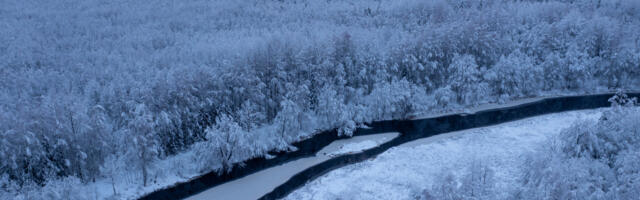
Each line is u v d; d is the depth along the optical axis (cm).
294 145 3438
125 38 5156
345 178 2805
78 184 2503
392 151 3241
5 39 4662
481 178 2253
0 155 2350
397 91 3953
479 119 3975
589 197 1919
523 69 4506
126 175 2767
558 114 4000
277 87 3747
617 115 2652
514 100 4488
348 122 3616
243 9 6781
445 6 6431
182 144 3219
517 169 2783
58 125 2527
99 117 2683
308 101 3706
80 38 5075
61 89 3566
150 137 2703
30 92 3484
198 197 2641
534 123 3759
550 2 6350
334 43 4241
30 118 2523
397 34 5059
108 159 2877
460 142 3359
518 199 2150
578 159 2394
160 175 2822
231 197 2650
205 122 3397
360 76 4241
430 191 2127
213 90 3416
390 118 4022
